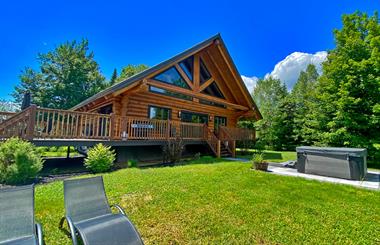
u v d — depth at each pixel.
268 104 28.62
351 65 11.57
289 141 22.80
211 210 3.82
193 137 11.69
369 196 4.83
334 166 6.90
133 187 5.02
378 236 3.06
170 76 12.27
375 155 11.07
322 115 13.21
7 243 2.29
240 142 16.55
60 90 27.95
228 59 13.78
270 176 6.66
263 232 3.11
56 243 2.75
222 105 16.58
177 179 5.87
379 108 10.46
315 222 3.45
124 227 2.61
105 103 11.84
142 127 9.54
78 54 30.44
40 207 3.78
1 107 32.47
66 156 11.95
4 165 5.30
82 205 3.07
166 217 3.52
